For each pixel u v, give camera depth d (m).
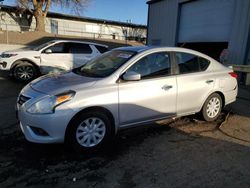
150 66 4.09
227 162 3.42
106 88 3.60
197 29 13.82
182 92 4.38
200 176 3.06
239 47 11.08
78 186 2.79
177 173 3.11
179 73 4.40
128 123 3.91
